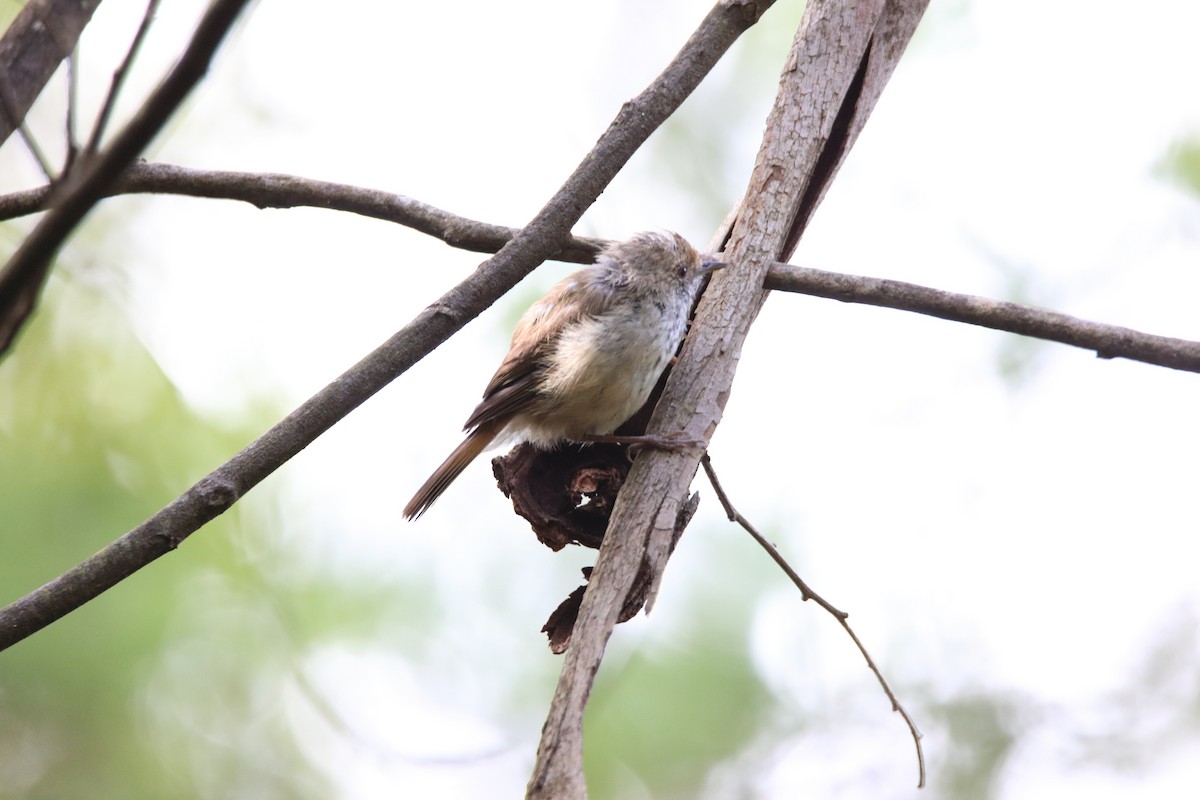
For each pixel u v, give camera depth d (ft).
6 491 37.04
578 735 18.03
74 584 19.43
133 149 13.91
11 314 15.92
